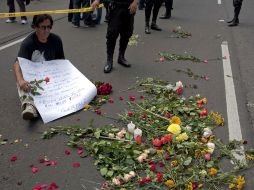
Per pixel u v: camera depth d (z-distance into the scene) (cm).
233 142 249
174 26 613
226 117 289
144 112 283
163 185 206
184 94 326
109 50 377
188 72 380
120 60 399
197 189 205
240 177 207
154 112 284
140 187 203
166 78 365
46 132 255
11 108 293
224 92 337
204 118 276
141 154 227
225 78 372
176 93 326
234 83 360
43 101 281
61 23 619
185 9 789
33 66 294
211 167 219
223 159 233
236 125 277
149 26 588
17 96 316
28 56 296
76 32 560
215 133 263
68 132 256
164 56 434
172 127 246
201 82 358
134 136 247
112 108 295
